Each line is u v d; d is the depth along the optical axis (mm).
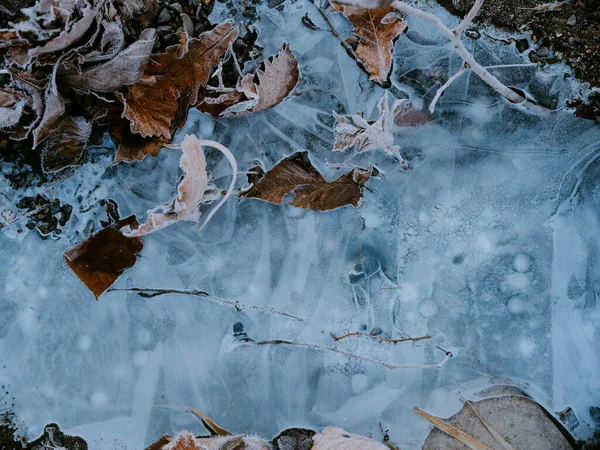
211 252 395
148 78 363
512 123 397
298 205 381
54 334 394
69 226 393
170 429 393
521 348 394
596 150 397
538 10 396
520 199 397
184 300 395
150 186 393
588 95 397
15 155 389
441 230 396
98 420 394
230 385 394
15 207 391
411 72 396
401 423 391
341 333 392
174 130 378
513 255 395
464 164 397
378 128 357
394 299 394
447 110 396
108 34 340
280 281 395
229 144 394
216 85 392
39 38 324
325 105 396
